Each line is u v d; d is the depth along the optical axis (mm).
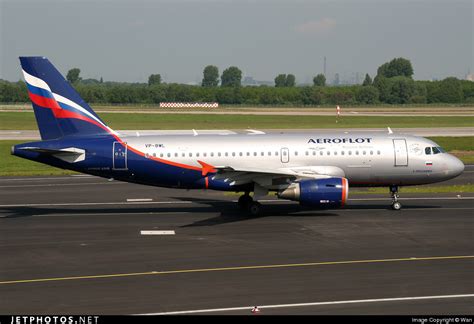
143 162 153375
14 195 189125
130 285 94750
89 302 86938
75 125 154125
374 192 187000
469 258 109250
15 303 86625
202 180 155125
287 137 157375
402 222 141250
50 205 170750
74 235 131125
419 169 155500
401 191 189250
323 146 155000
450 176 156875
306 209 159500
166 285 94562
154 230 135500
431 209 157500
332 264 105812
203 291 91438
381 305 84812
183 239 126312
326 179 145750
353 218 146500
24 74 152500
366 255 111812
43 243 123875
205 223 142750
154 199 179125
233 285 94312
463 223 139500
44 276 100062
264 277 98375
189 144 155250
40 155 152750
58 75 153125
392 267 103688
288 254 113062
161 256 112500
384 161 154750
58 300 87875
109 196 185750
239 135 159125
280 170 149750
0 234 132625
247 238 126562
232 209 161250
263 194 151125
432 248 116750
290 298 88000
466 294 89188
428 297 88000
